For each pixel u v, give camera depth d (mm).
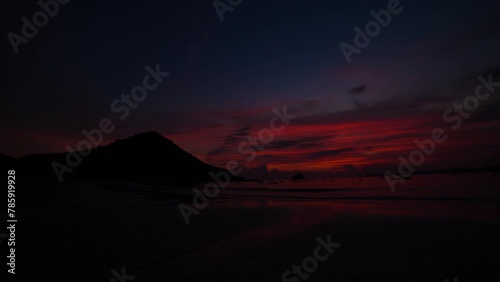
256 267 5906
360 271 5613
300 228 10031
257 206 17453
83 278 5184
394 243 7613
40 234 8531
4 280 5035
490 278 5121
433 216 11836
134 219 11531
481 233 8461
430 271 5520
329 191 33312
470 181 44500
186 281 5117
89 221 10844
